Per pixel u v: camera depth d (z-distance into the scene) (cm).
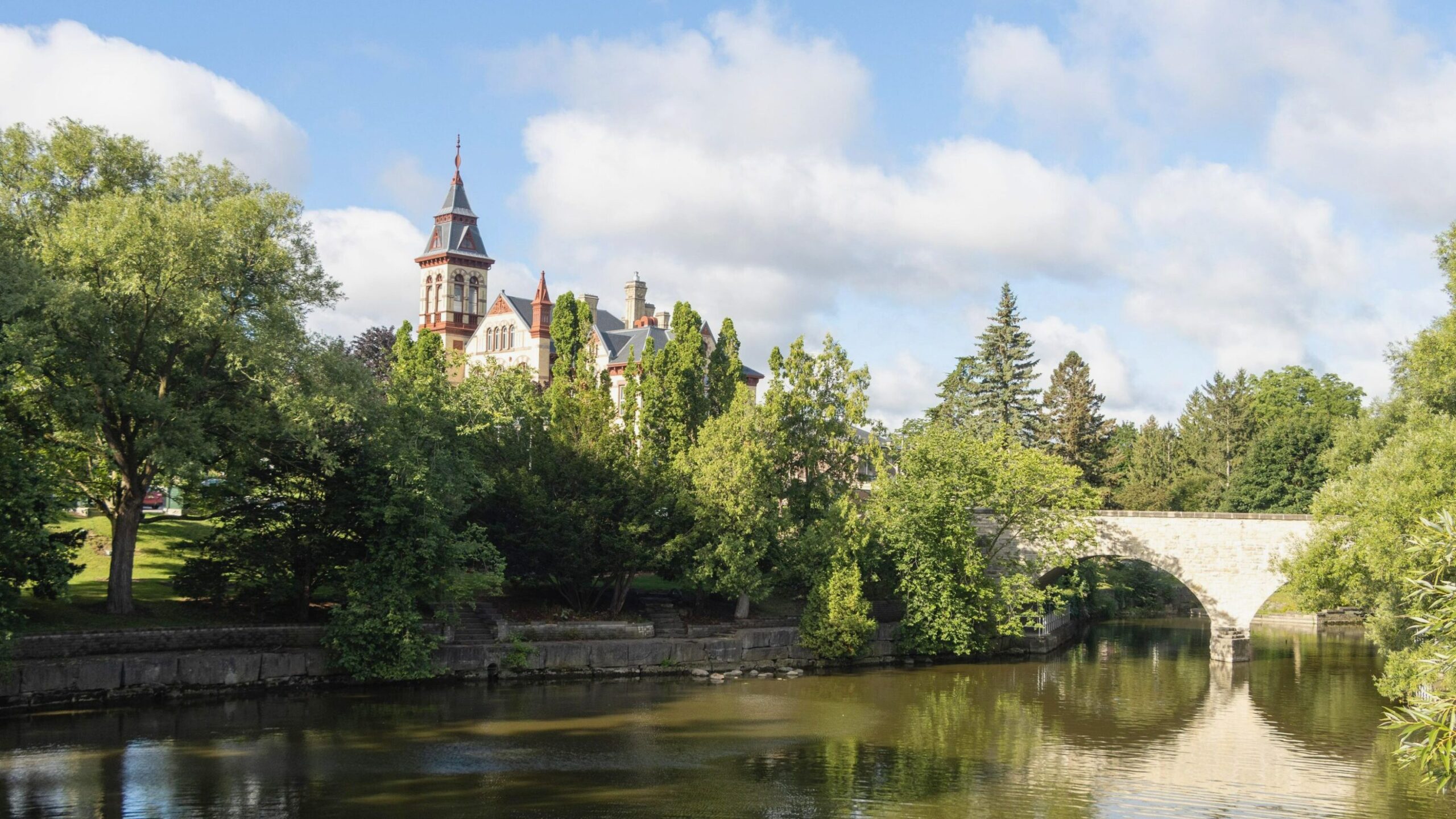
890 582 5888
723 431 5584
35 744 3200
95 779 2880
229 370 3906
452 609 4728
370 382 4284
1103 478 9219
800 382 6106
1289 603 8706
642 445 6462
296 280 4112
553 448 5347
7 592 3250
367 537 4378
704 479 5412
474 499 5003
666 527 5412
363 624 4109
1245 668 5797
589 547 5116
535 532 5031
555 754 3397
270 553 4222
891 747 3641
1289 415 10100
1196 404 11556
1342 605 4756
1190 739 3872
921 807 2912
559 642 4931
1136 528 6162
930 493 5619
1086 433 9038
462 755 3331
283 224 4106
